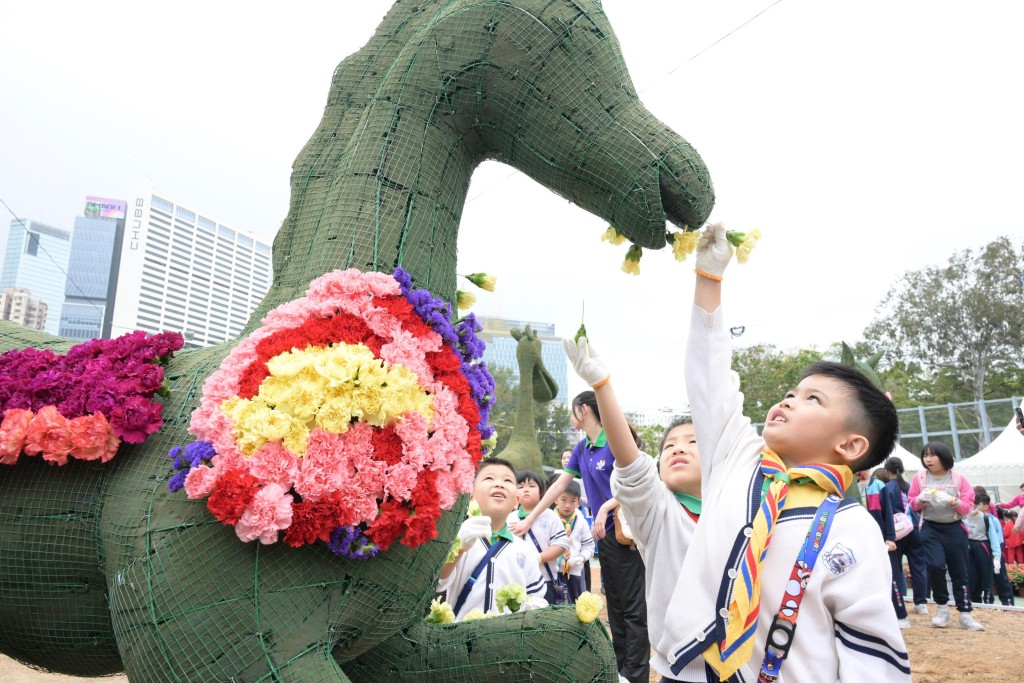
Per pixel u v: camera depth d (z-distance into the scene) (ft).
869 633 5.40
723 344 6.97
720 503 6.25
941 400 88.84
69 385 5.75
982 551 27.14
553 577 15.79
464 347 6.40
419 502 5.36
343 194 6.41
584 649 6.18
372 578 5.31
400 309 5.86
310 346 5.49
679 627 5.91
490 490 11.39
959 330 87.61
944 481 23.34
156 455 5.47
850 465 6.38
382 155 6.43
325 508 4.97
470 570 11.01
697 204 6.45
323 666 4.93
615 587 13.71
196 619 4.88
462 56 6.53
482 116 6.66
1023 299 84.79
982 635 21.54
